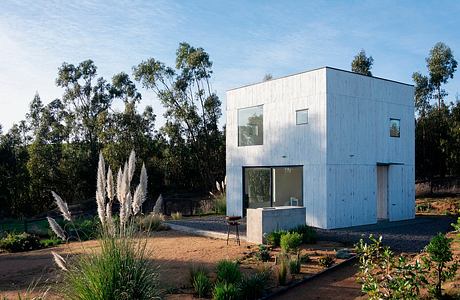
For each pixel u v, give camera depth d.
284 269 7.34
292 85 15.40
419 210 19.48
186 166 31.53
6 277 8.14
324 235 12.30
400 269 5.12
